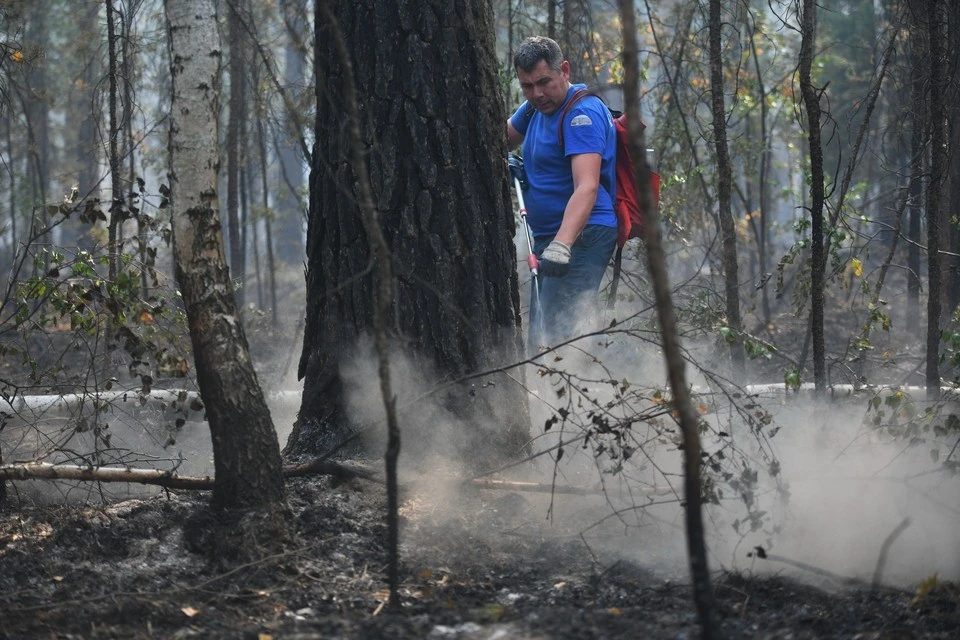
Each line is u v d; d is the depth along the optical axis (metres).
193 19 3.67
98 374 6.81
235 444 3.83
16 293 4.78
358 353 4.61
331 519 4.04
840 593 3.56
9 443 5.79
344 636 3.20
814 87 4.96
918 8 6.43
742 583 3.66
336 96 4.62
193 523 3.91
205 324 3.77
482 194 4.66
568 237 5.00
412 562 3.81
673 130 9.46
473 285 4.60
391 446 3.32
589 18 9.22
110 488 4.89
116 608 3.39
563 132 5.29
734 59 11.77
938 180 5.29
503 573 3.80
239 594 3.56
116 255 4.79
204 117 3.70
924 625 3.21
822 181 4.98
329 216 4.69
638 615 3.35
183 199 3.70
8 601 3.47
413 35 4.55
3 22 7.36
